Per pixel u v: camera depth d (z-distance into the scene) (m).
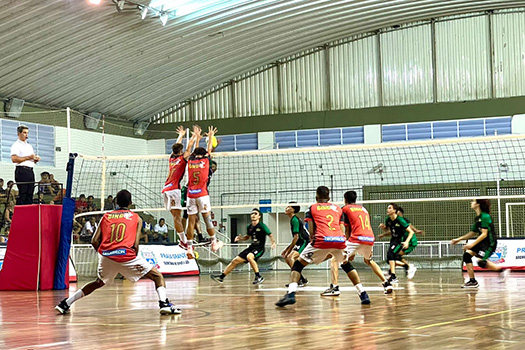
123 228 7.83
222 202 30.08
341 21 25.66
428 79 29.20
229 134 31.02
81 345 5.40
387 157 28.58
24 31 20.28
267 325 6.64
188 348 5.13
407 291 11.64
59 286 14.02
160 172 30.88
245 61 28.06
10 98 24.06
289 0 22.42
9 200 19.00
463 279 16.14
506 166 26.80
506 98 27.83
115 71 25.02
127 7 20.72
